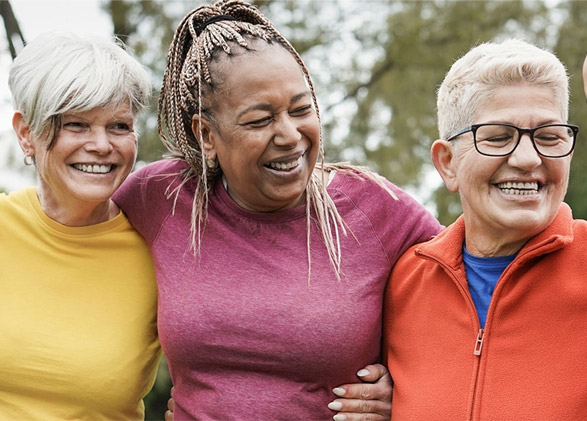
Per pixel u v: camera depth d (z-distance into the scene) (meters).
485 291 2.21
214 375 2.39
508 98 2.07
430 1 7.43
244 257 2.42
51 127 2.37
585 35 7.02
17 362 2.45
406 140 7.46
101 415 2.51
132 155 2.47
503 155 2.07
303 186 2.35
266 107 2.26
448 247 2.27
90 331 2.49
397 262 2.46
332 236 2.43
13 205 2.59
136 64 2.45
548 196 2.09
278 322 2.33
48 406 2.48
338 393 2.36
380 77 7.49
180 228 2.51
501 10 7.28
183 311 2.39
